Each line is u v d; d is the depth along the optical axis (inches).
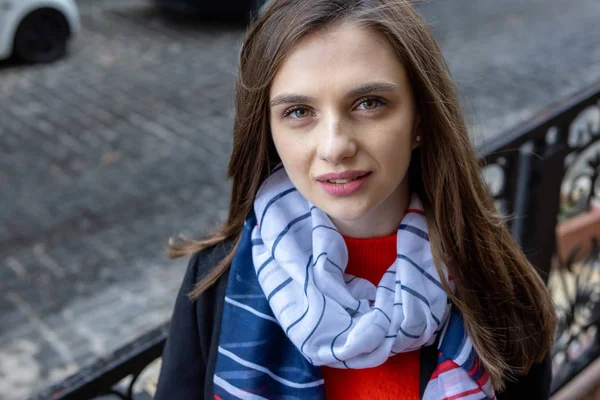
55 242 181.0
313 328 38.9
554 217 87.4
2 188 207.0
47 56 307.4
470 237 42.7
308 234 41.6
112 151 230.2
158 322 151.9
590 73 288.4
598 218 121.3
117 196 202.4
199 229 185.6
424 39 37.7
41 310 156.1
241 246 43.4
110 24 360.2
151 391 101.6
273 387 41.6
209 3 344.5
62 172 216.8
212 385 43.0
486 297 43.6
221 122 250.1
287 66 36.0
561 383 95.0
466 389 41.2
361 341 38.4
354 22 35.0
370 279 42.2
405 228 41.8
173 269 169.5
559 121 82.2
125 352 59.0
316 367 41.2
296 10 35.8
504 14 377.4
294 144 37.3
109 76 294.5
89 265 171.5
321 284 39.9
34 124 250.8
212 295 44.0
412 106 37.6
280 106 36.9
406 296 39.9
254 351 41.3
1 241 181.2
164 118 254.5
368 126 36.1
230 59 312.7
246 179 43.3
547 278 90.0
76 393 56.3
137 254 175.3
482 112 249.9
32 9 295.9
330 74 35.1
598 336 100.6
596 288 112.9
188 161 222.7
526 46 322.3
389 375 41.7
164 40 339.3
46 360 141.7
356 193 36.9
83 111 261.4
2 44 294.7
